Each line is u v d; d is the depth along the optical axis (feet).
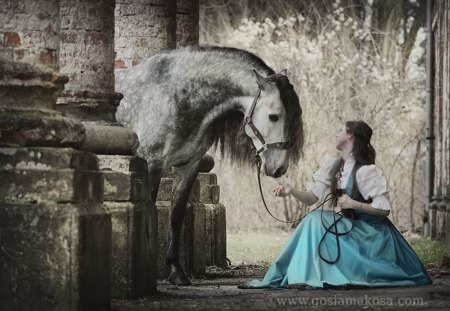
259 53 85.40
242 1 98.22
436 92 77.46
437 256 51.67
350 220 33.71
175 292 33.73
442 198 69.26
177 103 37.76
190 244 42.83
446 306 28.19
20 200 25.66
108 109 34.58
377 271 33.12
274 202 83.05
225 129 38.73
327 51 87.30
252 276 43.39
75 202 25.76
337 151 81.87
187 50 38.45
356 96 83.71
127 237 31.27
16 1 27.37
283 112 37.11
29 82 26.55
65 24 34.63
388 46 93.66
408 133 84.64
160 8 46.01
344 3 96.84
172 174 42.93
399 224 84.48
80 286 25.45
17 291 25.53
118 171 31.76
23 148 25.84
